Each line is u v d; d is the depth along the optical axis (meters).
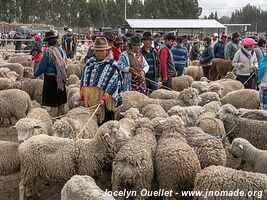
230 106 6.97
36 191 5.57
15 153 5.61
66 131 5.77
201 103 9.25
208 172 4.52
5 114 8.40
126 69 8.38
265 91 8.12
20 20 98.50
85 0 97.88
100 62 6.30
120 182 4.79
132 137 5.49
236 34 13.62
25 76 14.37
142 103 8.11
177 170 4.74
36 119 6.25
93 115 5.91
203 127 6.54
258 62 11.63
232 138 7.00
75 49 20.89
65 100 8.99
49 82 8.63
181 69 12.16
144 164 4.79
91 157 5.15
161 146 5.23
